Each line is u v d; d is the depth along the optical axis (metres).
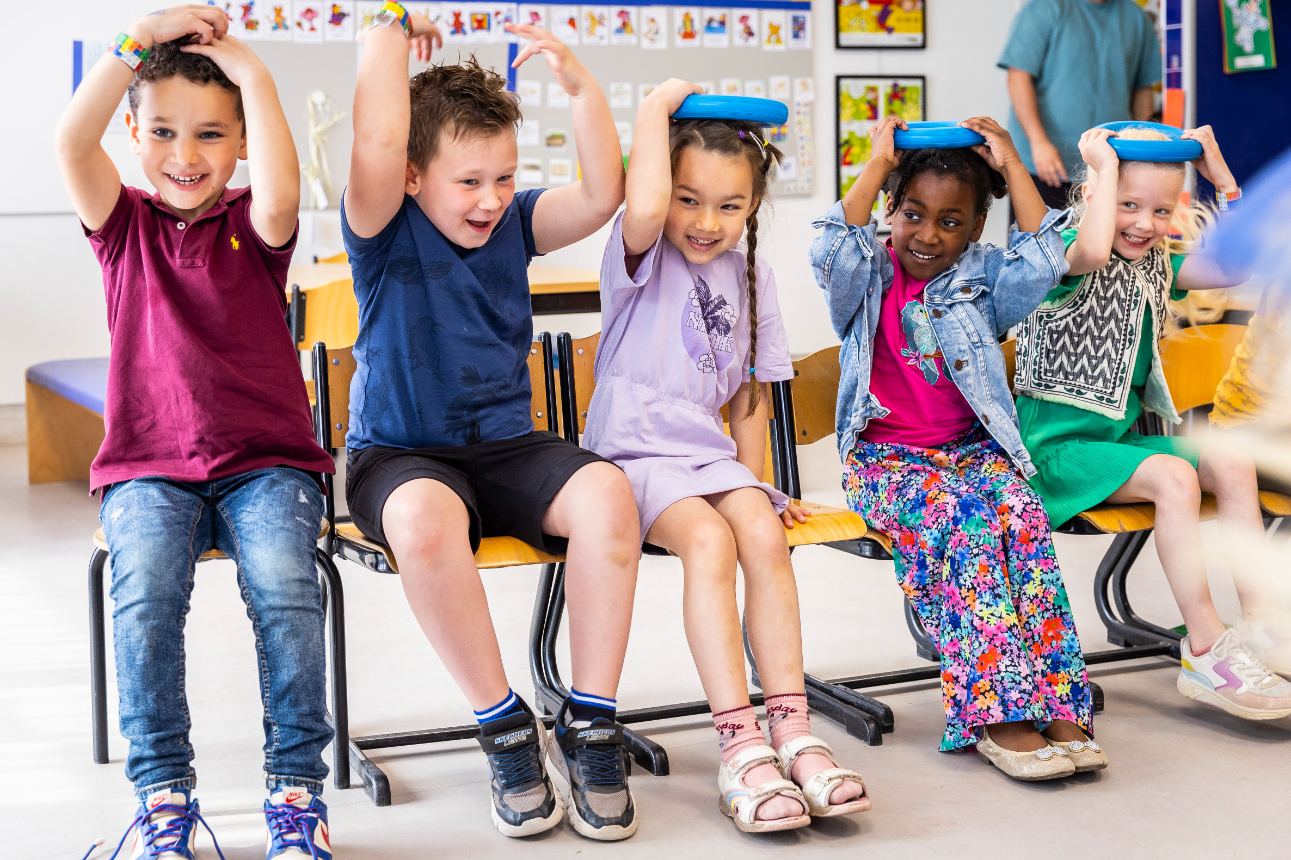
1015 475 1.79
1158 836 1.40
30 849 1.39
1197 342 2.12
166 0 4.94
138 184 4.79
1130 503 1.84
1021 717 1.58
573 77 1.59
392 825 1.46
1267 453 1.78
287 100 5.11
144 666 1.30
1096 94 4.08
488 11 5.32
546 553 1.51
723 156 1.63
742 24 5.70
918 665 2.08
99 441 4.07
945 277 1.87
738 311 1.76
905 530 1.68
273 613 1.34
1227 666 1.71
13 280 4.83
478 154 1.52
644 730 1.80
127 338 1.45
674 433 1.68
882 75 5.94
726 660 1.47
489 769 1.65
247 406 1.45
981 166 1.85
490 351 1.62
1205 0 4.05
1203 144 1.89
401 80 1.49
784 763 1.47
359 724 1.81
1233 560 1.77
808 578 2.71
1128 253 1.95
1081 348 1.95
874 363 1.89
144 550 1.33
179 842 1.28
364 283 1.60
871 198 1.81
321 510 1.48
